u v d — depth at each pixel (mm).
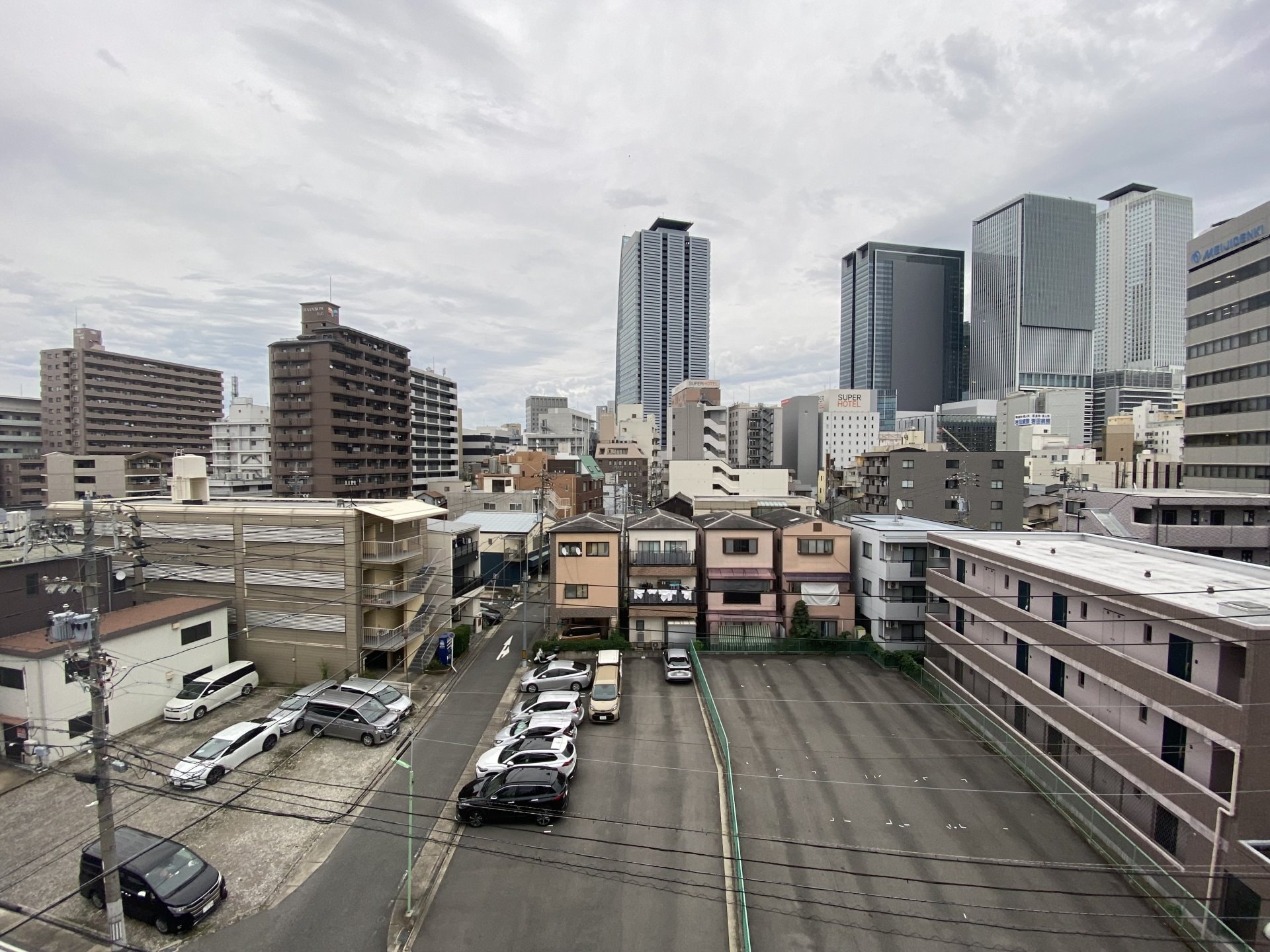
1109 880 17297
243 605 30328
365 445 71875
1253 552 35406
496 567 50406
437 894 16578
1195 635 17078
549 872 17469
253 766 22469
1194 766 16844
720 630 38281
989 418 160000
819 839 19016
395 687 28219
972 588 28938
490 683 31344
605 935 15266
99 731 12922
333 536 29594
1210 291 53344
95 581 20797
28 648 21703
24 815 19047
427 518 37438
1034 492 73812
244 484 81812
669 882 17094
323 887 16766
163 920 14992
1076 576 21766
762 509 50844
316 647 29812
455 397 106688
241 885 16734
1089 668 20625
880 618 36406
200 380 107312
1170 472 84875
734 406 128625
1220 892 15344
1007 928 15531
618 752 24422
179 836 18578
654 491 125625
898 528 38125
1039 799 21312
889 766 23484
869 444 121188
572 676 29953
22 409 92188
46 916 15336
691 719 27578
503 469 91250
